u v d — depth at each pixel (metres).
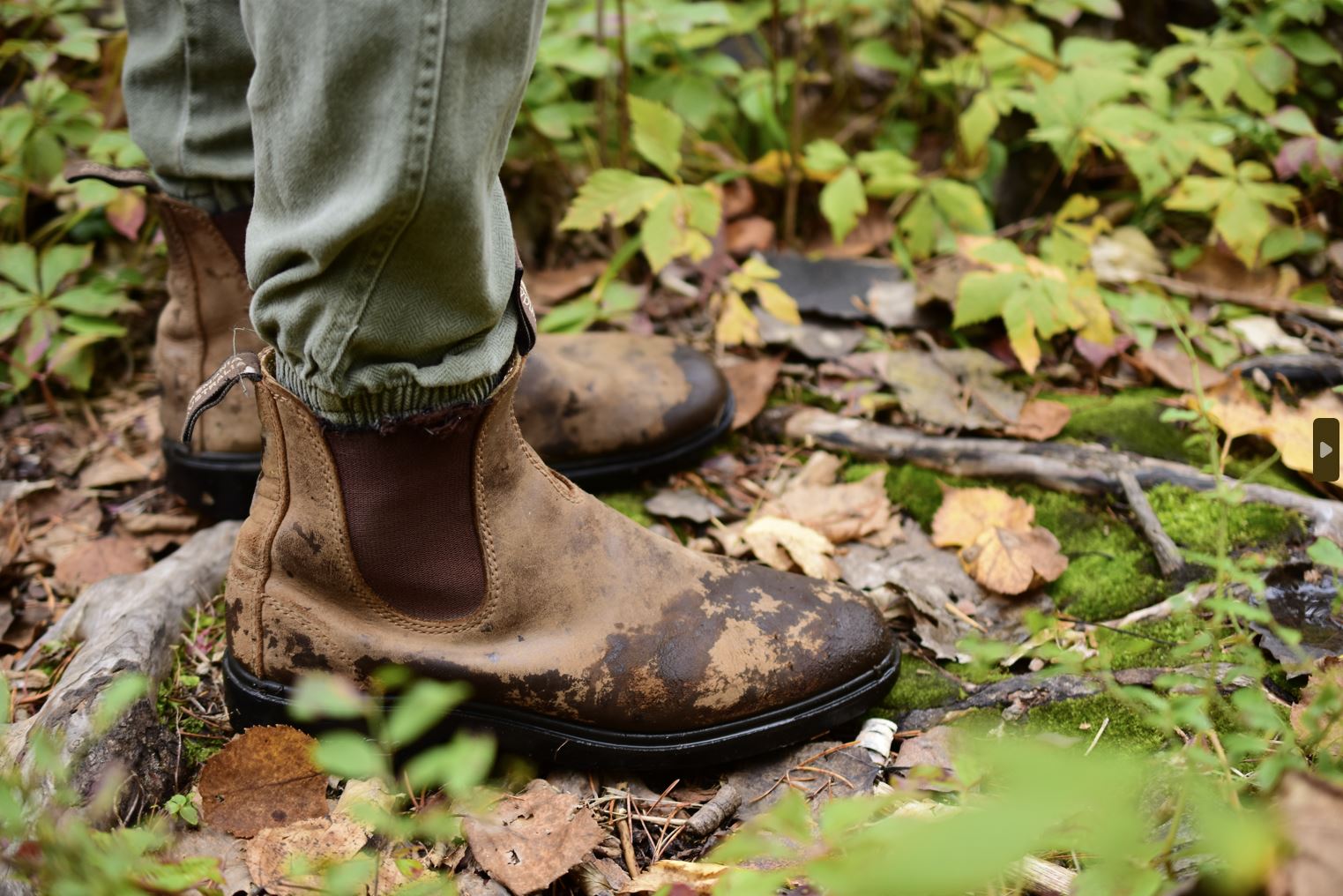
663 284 2.13
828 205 2.00
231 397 1.51
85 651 1.25
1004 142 2.35
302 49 0.85
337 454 1.04
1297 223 2.04
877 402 1.82
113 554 1.56
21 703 1.26
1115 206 2.23
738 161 2.34
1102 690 1.25
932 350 1.91
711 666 1.13
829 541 1.57
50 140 1.97
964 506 1.58
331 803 1.08
